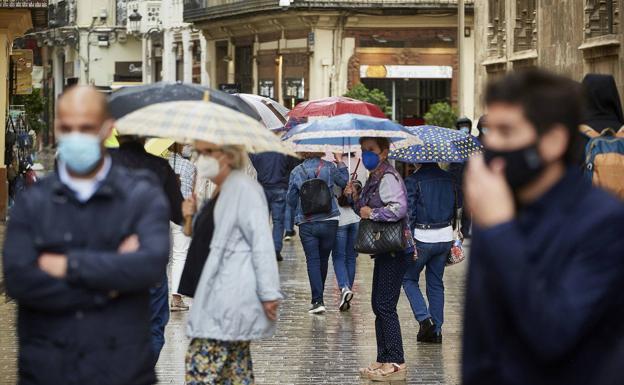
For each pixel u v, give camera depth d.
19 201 10.28
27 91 63.03
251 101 33.22
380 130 21.02
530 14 59.47
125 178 10.31
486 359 7.98
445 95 92.50
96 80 137.88
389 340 20.92
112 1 137.88
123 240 10.21
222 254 14.64
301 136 21.55
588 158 16.81
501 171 7.80
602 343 7.82
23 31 61.69
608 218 7.75
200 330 14.61
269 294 14.50
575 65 50.62
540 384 7.86
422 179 24.06
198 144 14.88
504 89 7.80
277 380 20.88
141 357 10.38
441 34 91.50
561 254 7.77
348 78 91.62
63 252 10.12
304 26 92.38
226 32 105.31
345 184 29.08
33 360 10.22
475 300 8.00
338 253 29.56
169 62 123.75
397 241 20.48
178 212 18.34
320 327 26.78
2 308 28.66
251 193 14.68
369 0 90.19
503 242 7.64
